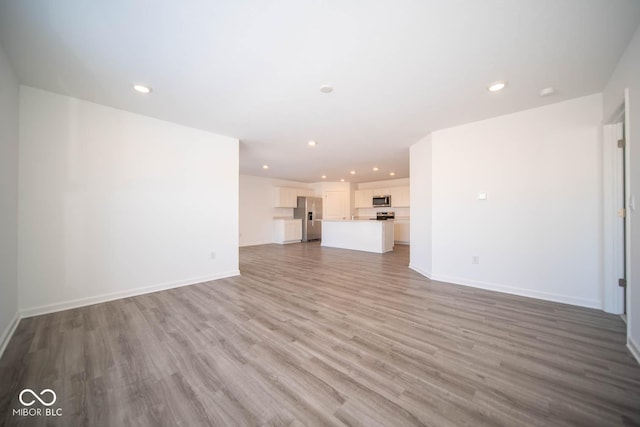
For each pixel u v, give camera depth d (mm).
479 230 3275
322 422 1192
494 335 2029
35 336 2004
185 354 1762
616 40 1718
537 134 2850
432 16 1504
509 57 1909
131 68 2053
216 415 1234
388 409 1271
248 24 1565
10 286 2061
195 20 1528
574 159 2660
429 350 1813
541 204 2850
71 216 2598
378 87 2365
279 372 1565
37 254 2412
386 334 2053
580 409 1265
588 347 1841
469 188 3338
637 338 1695
